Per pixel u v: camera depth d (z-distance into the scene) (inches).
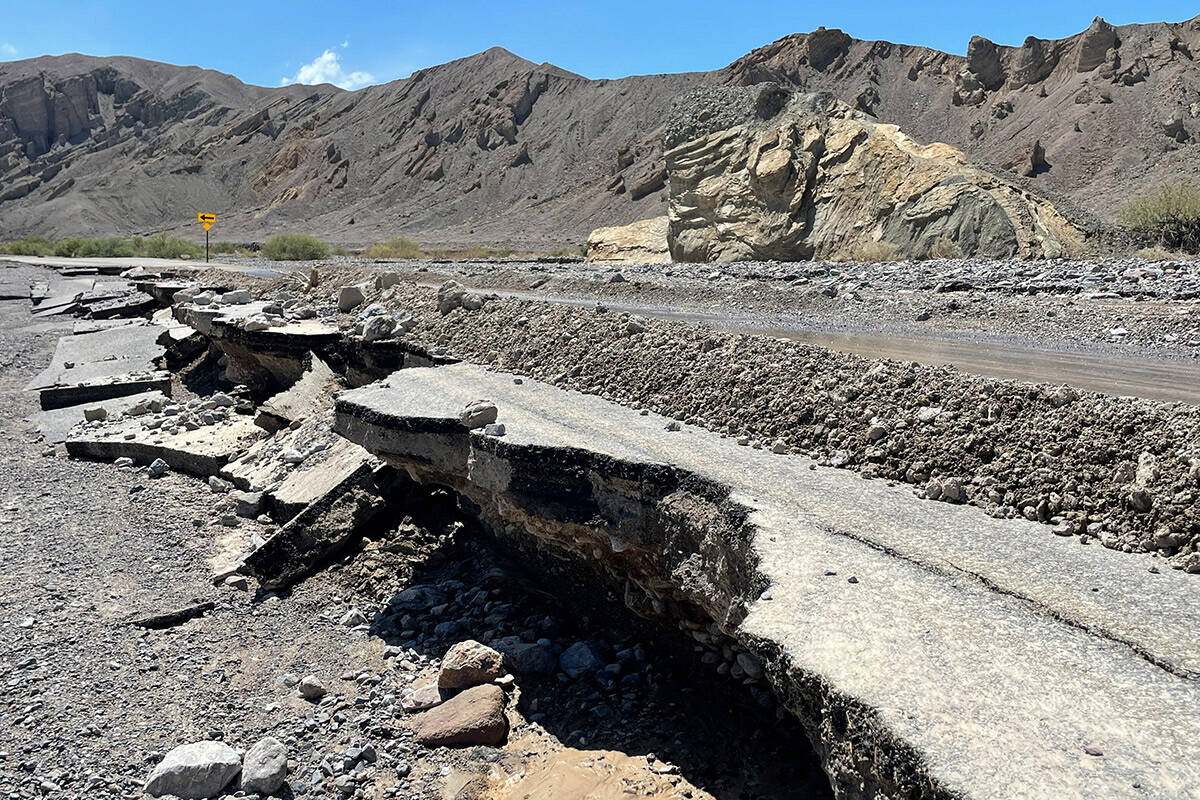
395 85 5649.6
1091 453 225.8
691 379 342.6
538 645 283.7
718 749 231.6
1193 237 1035.9
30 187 5556.1
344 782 229.1
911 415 268.2
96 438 535.8
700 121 1411.2
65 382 678.5
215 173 5260.8
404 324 522.3
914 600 174.4
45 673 283.0
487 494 308.5
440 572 351.3
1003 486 231.5
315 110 5846.5
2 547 386.0
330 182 4635.8
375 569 354.9
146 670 288.2
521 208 3737.7
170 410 590.6
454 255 2121.1
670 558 249.4
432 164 4431.6
